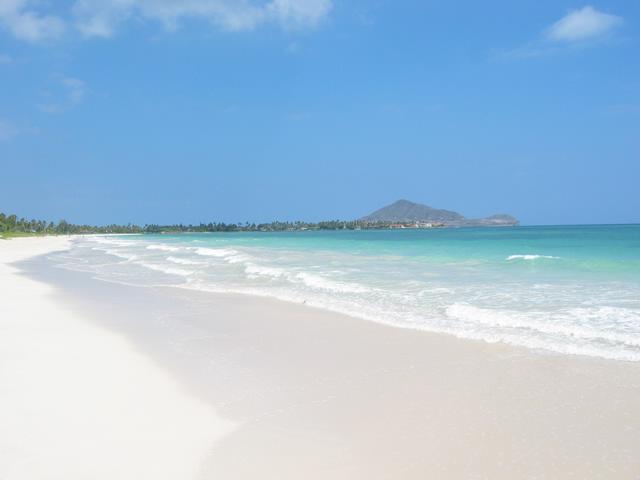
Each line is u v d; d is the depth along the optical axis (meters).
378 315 13.52
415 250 40.22
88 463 5.62
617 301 13.74
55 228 180.12
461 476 5.36
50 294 19.34
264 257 34.94
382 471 5.49
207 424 6.75
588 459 5.62
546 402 7.21
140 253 47.59
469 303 14.24
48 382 8.37
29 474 5.35
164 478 5.34
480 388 7.86
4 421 6.75
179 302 17.23
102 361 9.71
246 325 13.16
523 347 9.97
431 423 6.67
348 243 59.06
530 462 5.60
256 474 5.44
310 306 15.48
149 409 7.27
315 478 5.35
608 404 7.07
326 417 6.97
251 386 8.30
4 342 11.05
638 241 46.69
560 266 23.30
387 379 8.47
